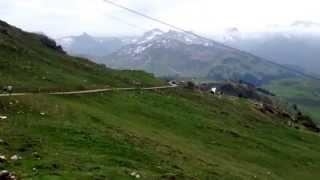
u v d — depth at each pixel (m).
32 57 161.62
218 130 135.50
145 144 82.81
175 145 97.75
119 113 123.44
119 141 78.00
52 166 56.19
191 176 67.62
